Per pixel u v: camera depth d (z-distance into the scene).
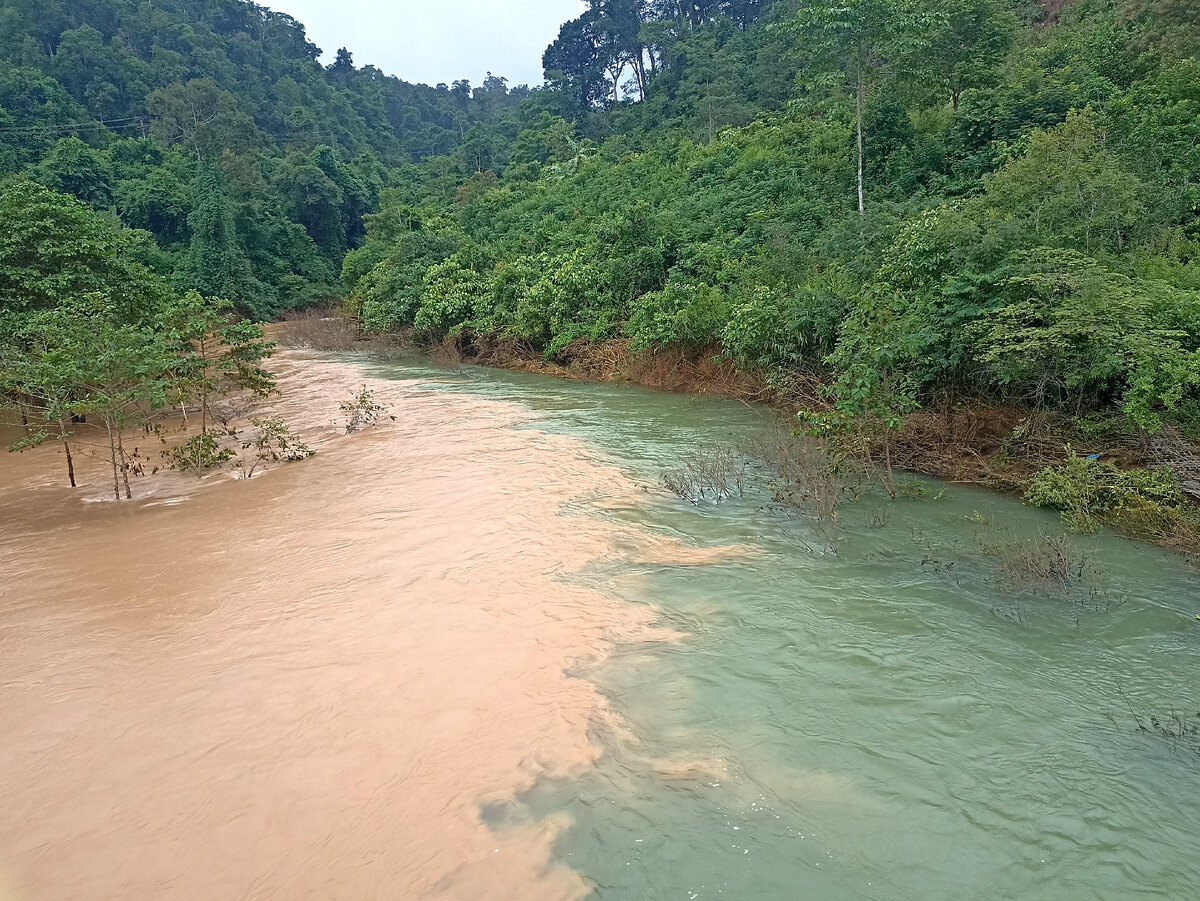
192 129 63.75
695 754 3.96
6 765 4.05
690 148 35.06
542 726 4.21
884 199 19.88
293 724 4.32
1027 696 4.45
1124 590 5.79
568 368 18.98
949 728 4.16
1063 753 3.93
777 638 5.17
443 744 4.09
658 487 8.69
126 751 4.14
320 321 38.25
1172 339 7.86
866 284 11.39
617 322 18.86
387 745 4.09
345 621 5.57
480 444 11.14
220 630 5.53
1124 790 3.66
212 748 4.13
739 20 65.38
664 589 5.96
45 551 7.48
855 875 3.17
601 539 7.04
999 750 3.97
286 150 71.25
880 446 9.53
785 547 6.83
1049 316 8.45
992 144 18.64
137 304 16.47
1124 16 25.03
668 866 3.22
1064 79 20.19
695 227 21.81
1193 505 6.96
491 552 6.79
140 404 14.17
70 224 16.12
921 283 10.18
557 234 28.73
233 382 16.62
